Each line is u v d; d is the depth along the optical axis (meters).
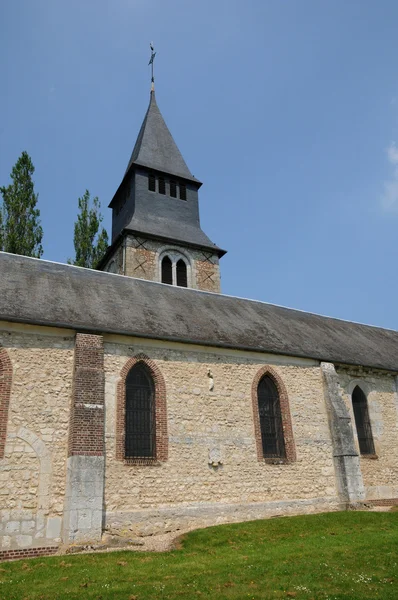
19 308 11.86
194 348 13.63
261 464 13.41
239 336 15.05
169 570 7.87
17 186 25.27
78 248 27.97
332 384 15.47
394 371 17.48
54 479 10.55
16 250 23.92
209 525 11.94
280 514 13.10
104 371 12.05
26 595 6.71
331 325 20.59
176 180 28.30
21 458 10.41
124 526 10.91
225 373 13.88
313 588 6.76
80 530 10.00
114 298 14.73
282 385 14.81
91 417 10.96
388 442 16.53
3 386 10.78
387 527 11.16
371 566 7.81
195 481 12.26
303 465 14.11
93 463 10.58
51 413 11.03
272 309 19.58
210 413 13.17
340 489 14.24
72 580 7.37
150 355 12.89
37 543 9.96
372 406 16.72
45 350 11.53
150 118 30.20
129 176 27.67
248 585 6.98
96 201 29.28
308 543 9.71
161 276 24.86
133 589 6.86
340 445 14.55
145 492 11.50
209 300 17.81
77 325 11.92
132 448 11.96
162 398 12.63
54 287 13.97
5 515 9.91
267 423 14.32
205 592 6.71
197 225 27.84
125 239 24.58
